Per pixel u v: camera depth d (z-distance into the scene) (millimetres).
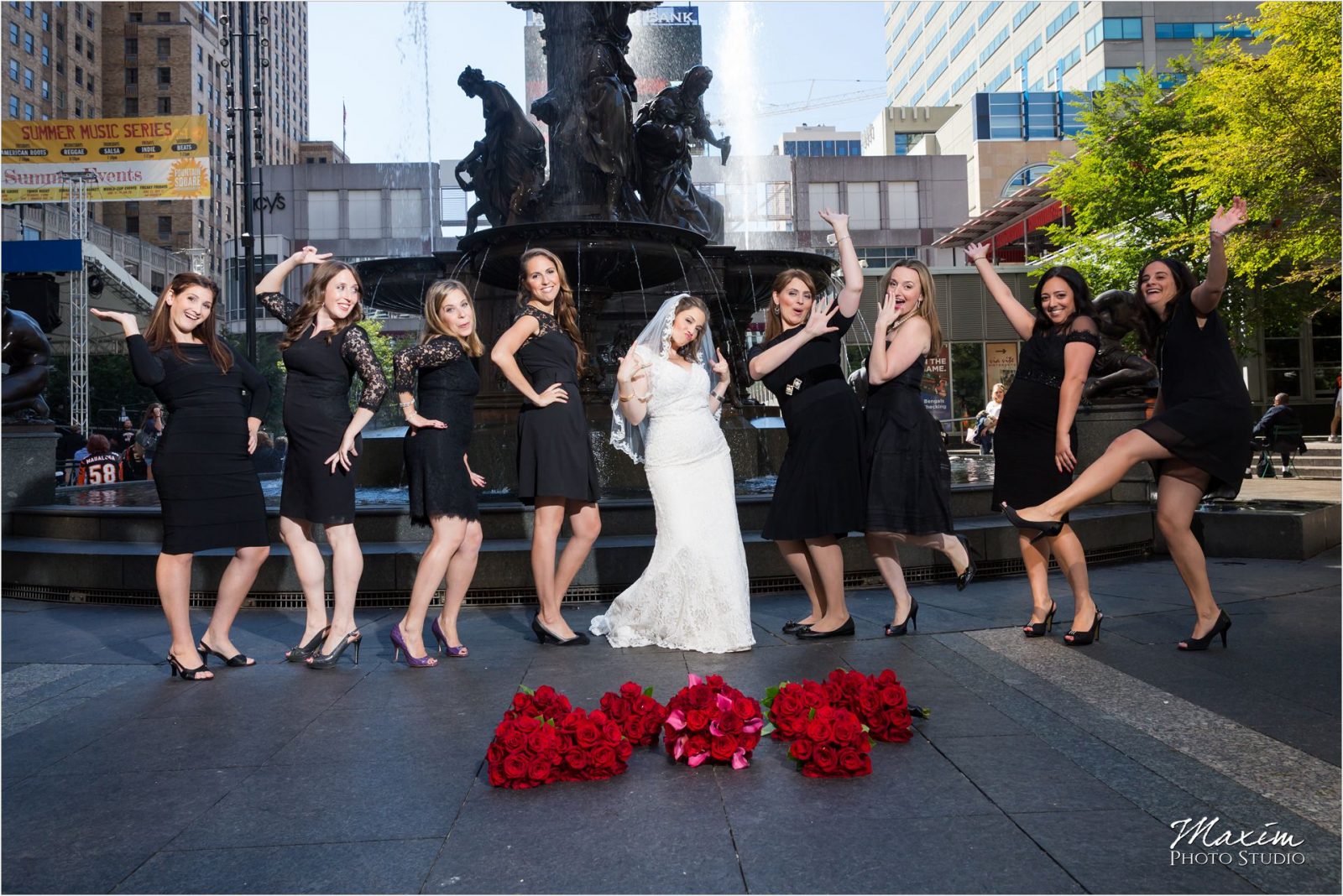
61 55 80938
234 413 4543
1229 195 19344
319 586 4723
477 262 10414
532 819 2545
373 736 3355
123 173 33250
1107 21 60281
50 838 2490
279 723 3553
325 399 4617
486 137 11797
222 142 97938
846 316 5016
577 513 4926
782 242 67438
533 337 4875
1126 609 5488
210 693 4059
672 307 4855
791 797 2656
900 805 2576
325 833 2479
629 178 11477
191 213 87562
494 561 6117
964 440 30906
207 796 2781
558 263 4957
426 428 4582
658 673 4184
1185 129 24344
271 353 41188
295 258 4988
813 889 2086
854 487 4809
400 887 2148
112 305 47812
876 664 4246
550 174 11359
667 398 4793
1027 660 4277
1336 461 17766
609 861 2262
